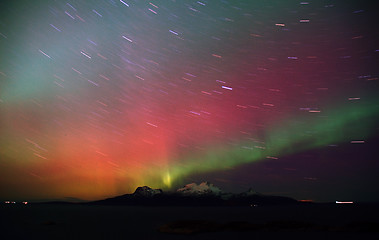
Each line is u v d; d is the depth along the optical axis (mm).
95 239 33750
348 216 77375
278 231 36812
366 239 29266
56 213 101750
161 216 89562
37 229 45219
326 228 37812
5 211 114312
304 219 66812
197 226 40562
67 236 36656
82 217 80375
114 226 51156
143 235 36812
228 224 41719
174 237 34219
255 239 31047
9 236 36531
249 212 120500
